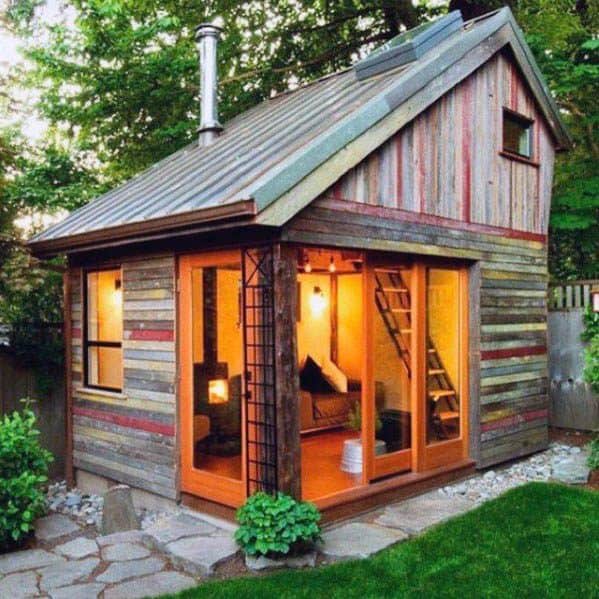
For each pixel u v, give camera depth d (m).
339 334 9.30
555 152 8.14
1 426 5.46
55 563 4.54
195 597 3.88
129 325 6.18
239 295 5.09
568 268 11.34
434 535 4.81
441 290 6.36
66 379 7.16
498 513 5.25
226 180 5.07
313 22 13.11
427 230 5.95
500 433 6.91
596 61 10.01
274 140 5.80
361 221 5.27
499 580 4.06
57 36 10.03
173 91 10.98
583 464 6.82
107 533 5.29
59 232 6.48
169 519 5.27
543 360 7.62
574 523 5.01
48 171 10.36
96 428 6.69
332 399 8.23
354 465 6.14
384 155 5.50
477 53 6.43
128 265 6.18
